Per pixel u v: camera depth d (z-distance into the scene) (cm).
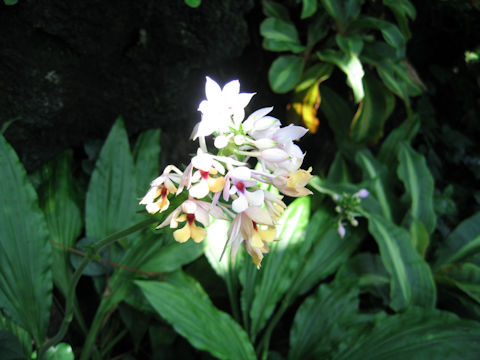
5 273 38
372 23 57
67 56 45
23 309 38
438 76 78
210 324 39
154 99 52
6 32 42
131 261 46
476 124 79
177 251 47
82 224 49
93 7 44
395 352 41
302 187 24
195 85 54
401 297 50
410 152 64
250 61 59
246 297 48
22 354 35
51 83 45
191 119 56
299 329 48
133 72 49
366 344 43
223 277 49
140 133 54
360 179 65
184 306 39
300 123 62
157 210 24
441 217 70
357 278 51
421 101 76
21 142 47
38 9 42
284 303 48
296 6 61
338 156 64
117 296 44
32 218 39
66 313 35
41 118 47
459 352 40
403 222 60
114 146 49
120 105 51
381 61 60
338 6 57
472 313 54
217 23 49
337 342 47
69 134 50
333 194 51
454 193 74
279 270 49
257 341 54
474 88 78
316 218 55
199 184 23
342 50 57
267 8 57
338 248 55
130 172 49
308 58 61
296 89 60
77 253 46
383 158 66
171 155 57
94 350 45
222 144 24
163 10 46
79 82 47
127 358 47
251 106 62
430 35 78
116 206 48
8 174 39
